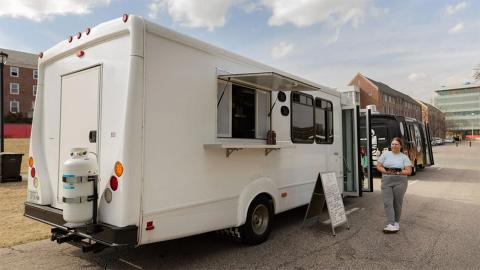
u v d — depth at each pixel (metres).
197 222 4.22
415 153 15.38
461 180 13.15
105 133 3.80
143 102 3.66
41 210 4.46
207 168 4.38
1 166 10.47
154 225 3.72
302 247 5.17
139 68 3.63
